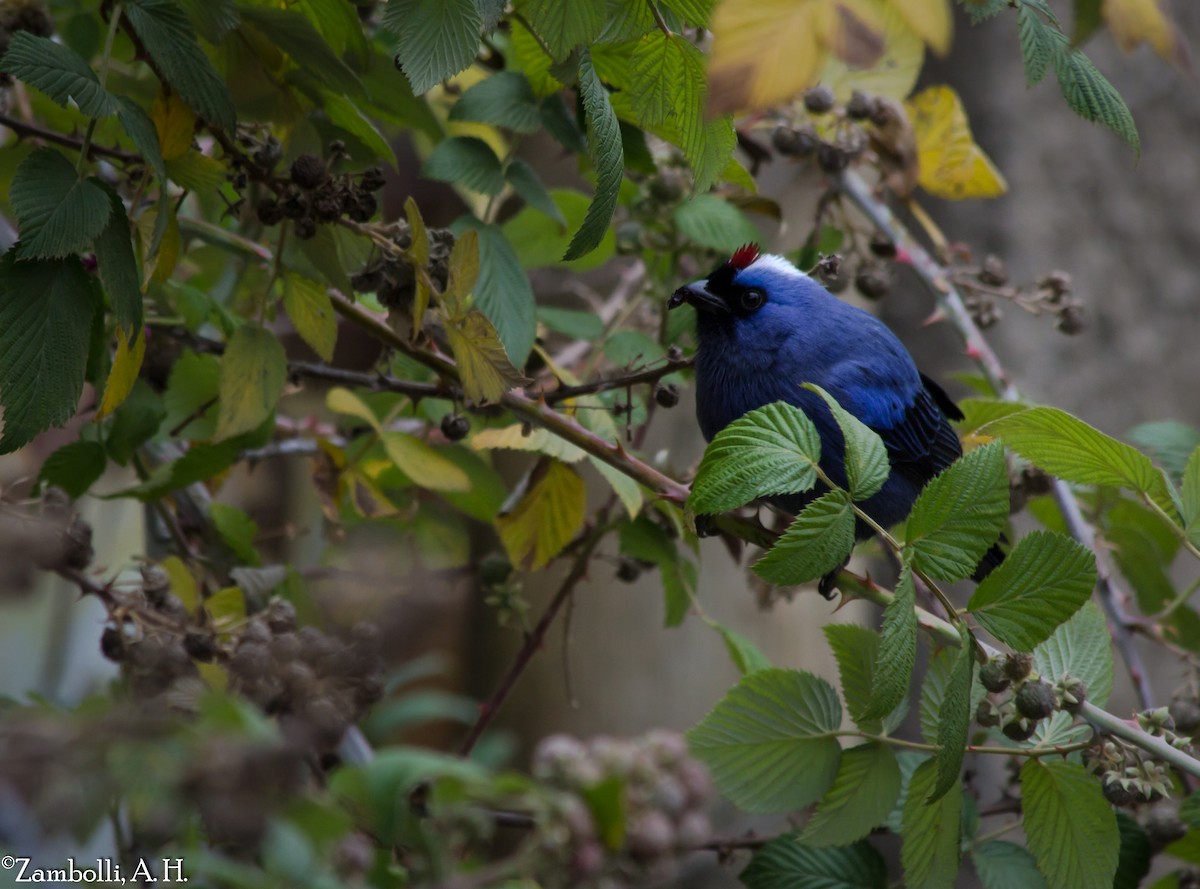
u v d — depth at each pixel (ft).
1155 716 22.25
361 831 17.78
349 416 34.40
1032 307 33.88
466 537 34.60
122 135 30.09
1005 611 20.12
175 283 29.50
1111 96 20.36
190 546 30.17
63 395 19.25
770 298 31.55
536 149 44.11
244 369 25.99
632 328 37.24
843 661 23.48
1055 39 20.38
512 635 49.44
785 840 25.81
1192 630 32.32
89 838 18.16
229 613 26.14
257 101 26.16
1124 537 32.45
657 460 31.30
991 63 51.80
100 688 26.81
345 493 33.71
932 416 33.65
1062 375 51.37
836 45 11.89
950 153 34.47
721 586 48.67
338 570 32.58
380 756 13.61
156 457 31.01
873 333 32.53
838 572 24.07
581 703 48.57
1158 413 52.39
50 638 38.47
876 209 33.60
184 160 22.99
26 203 18.62
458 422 26.27
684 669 48.24
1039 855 22.35
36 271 19.08
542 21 18.61
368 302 30.09
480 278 26.61
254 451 30.68
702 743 23.12
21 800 13.01
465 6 18.92
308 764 20.17
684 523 28.19
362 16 32.83
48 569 22.08
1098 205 52.19
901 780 23.40
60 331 19.20
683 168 31.55
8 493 23.58
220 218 28.07
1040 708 20.43
